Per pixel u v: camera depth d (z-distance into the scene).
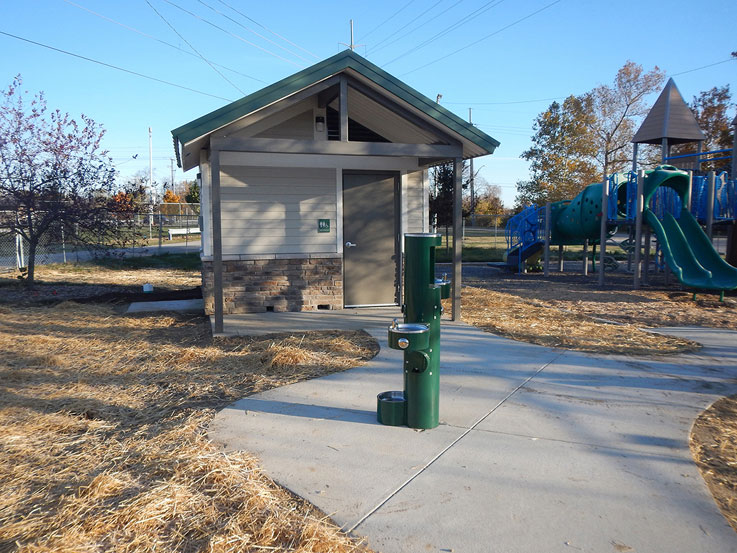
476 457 3.81
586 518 3.05
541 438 4.15
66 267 17.61
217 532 2.84
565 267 20.61
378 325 8.19
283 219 9.19
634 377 5.77
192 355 6.46
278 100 6.97
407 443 4.04
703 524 3.00
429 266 4.25
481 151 8.13
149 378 5.75
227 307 9.07
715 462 3.82
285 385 5.43
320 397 5.06
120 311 10.08
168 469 3.52
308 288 9.36
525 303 11.04
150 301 11.09
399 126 8.97
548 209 17.17
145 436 4.16
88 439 4.14
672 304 11.04
